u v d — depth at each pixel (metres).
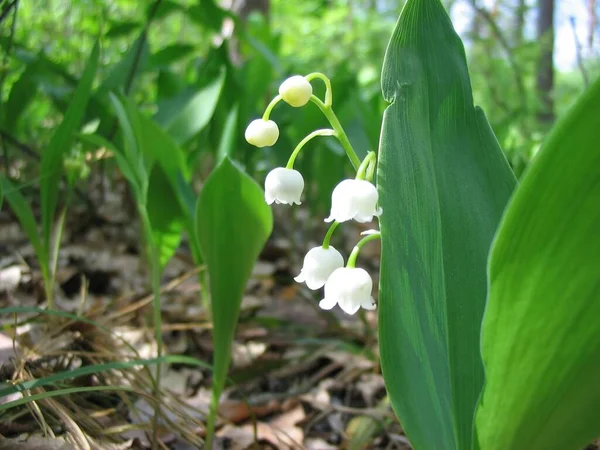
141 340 0.20
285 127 0.28
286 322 0.24
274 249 0.32
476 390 0.09
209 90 0.21
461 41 0.10
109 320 0.18
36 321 0.16
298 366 0.21
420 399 0.09
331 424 0.18
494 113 0.56
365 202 0.09
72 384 0.15
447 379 0.10
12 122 0.24
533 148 0.35
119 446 0.13
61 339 0.16
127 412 0.16
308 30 0.85
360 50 0.85
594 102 0.06
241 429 0.17
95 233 0.30
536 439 0.08
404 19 0.10
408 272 0.10
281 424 0.17
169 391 0.17
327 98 0.10
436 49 0.10
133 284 0.25
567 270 0.07
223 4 0.52
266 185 0.11
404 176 0.10
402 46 0.10
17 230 0.29
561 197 0.07
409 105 0.10
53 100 0.26
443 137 0.10
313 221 0.38
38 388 0.13
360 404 0.19
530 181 0.07
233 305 0.14
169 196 0.17
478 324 0.09
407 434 0.09
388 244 0.09
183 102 0.21
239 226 0.13
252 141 0.10
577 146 0.07
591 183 0.07
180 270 0.28
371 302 0.10
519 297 0.08
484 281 0.10
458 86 0.10
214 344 0.14
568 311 0.07
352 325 0.24
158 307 0.15
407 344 0.10
